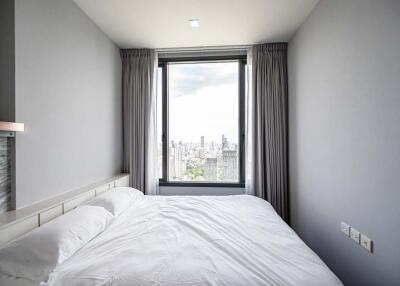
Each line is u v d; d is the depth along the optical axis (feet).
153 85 9.89
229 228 5.19
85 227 4.49
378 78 4.06
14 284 3.29
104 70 8.32
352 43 4.85
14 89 4.45
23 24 4.64
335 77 5.58
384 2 3.89
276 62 9.38
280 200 9.34
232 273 3.44
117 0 6.41
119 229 5.10
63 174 5.91
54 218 4.95
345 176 5.16
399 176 3.62
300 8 6.88
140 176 9.86
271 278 3.34
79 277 3.34
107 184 7.55
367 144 4.38
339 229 5.45
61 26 5.84
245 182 9.83
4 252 3.53
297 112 8.25
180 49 9.88
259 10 7.00
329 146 5.91
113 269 3.51
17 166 4.52
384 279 3.96
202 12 7.10
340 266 5.42
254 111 9.54
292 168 8.86
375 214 4.17
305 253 4.09
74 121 6.40
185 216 6.03
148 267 3.56
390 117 3.78
